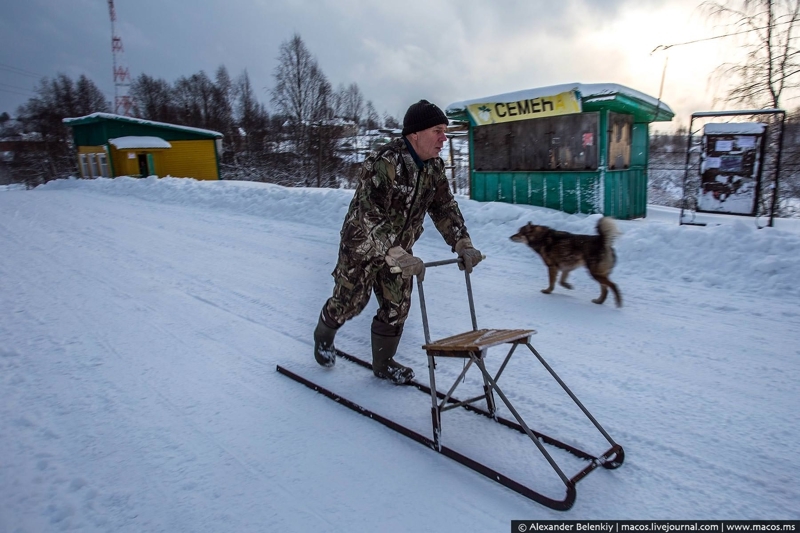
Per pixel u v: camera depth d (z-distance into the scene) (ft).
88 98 157.69
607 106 27.53
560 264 16.71
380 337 10.69
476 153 33.50
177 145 84.79
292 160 113.80
